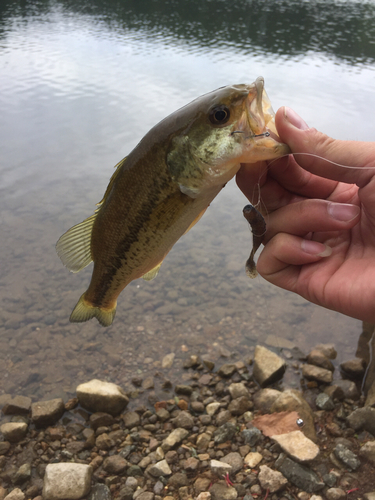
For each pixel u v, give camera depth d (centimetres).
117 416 40
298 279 24
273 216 23
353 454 34
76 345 50
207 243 69
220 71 160
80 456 36
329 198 25
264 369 43
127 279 26
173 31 244
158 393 43
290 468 33
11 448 37
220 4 328
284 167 23
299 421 37
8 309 56
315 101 122
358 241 23
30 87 142
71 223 73
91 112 119
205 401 41
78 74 156
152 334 51
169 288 59
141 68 166
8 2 327
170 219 23
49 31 238
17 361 48
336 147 20
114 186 24
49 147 98
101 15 288
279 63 173
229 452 36
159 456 36
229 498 31
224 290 58
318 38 223
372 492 31
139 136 103
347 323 51
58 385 45
